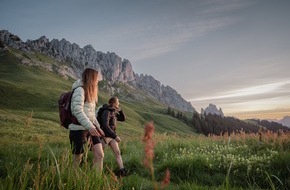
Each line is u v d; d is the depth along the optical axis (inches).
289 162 309.4
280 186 272.4
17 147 331.3
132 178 217.5
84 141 201.8
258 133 504.4
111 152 402.9
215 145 503.5
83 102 203.8
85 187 140.7
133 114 6476.4
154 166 358.9
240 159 358.9
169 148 478.3
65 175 157.8
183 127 7268.7
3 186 132.6
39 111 3703.3
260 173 310.2
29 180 168.6
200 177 310.8
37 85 5738.2
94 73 216.5
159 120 7135.8
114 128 307.7
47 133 1624.0
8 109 3454.7
